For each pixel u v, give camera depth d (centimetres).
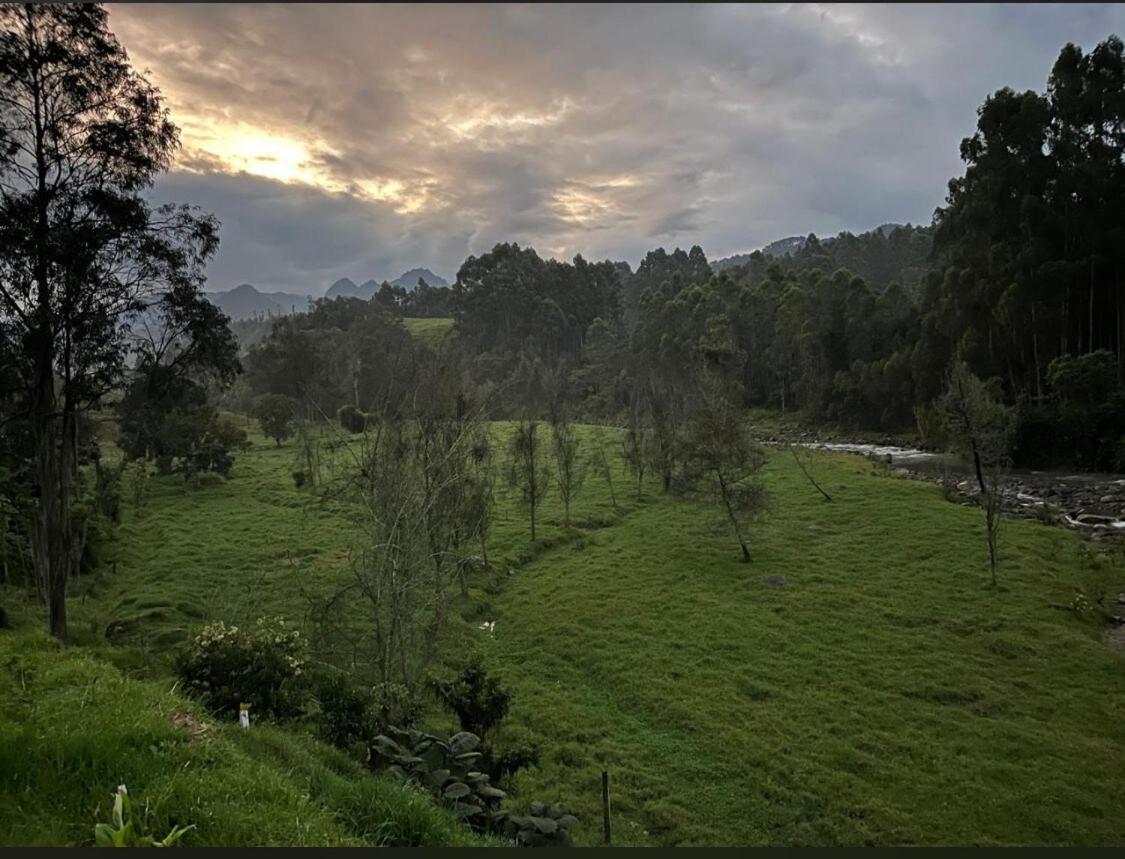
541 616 2238
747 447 2953
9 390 1798
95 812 494
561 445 3675
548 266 13212
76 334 1753
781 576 2459
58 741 586
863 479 4131
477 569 2586
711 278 10981
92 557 2767
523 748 1290
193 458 4662
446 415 2048
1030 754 1341
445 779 829
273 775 643
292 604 2219
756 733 1457
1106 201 5356
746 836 1123
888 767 1315
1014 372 5778
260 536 3300
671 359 9650
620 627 2100
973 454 3603
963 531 2872
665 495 4084
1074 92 5456
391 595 1306
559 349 12269
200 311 2020
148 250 1800
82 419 2914
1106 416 4678
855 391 7406
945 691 1608
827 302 8000
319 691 1127
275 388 8319
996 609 2072
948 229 6600
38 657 956
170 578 2616
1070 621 1989
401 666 1293
